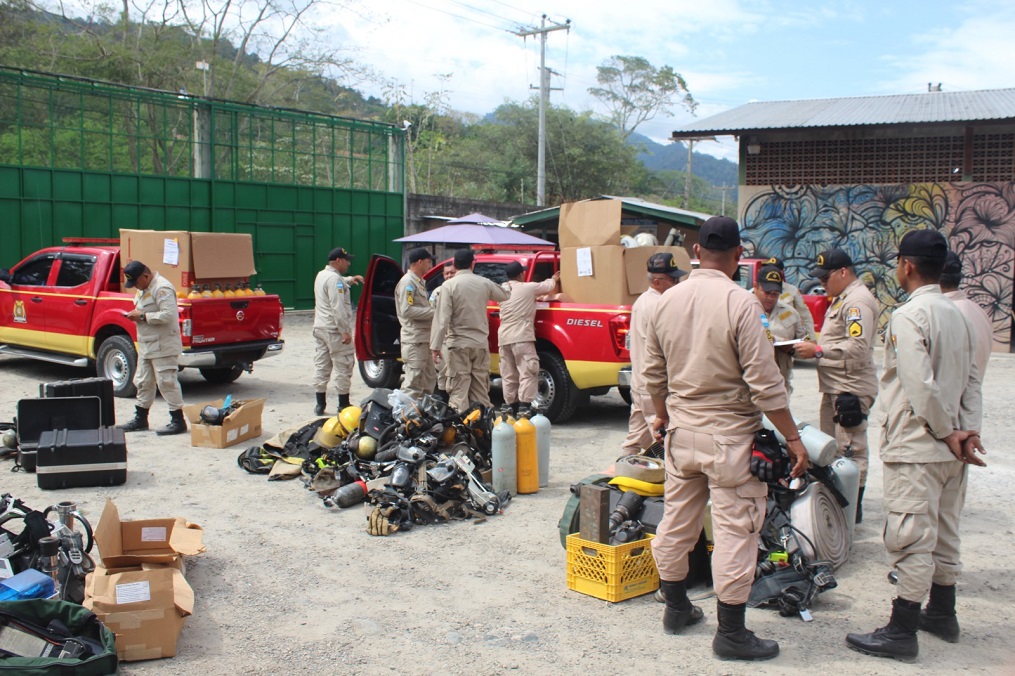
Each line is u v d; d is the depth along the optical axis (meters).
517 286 9.23
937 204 17.53
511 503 6.51
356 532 5.84
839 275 5.79
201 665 3.98
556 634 4.32
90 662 3.41
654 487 5.14
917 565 3.96
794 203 18.62
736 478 3.82
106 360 10.66
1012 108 17.03
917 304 3.96
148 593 4.00
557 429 9.33
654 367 4.16
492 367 10.21
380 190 22.80
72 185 16.86
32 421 7.20
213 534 5.76
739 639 3.99
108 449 6.76
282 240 20.64
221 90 30.23
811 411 10.43
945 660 4.04
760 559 4.76
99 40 27.77
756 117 18.88
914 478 3.96
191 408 8.27
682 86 54.88
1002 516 6.34
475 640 4.25
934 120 16.38
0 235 15.87
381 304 10.80
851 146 18.16
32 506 6.23
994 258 17.19
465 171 42.62
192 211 18.89
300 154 20.97
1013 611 4.63
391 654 4.11
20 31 26.94
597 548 4.73
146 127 18.25
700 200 67.75
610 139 46.66
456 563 5.29
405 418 6.86
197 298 10.20
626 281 9.02
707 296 3.87
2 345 12.17
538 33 31.14
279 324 11.20
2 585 3.91
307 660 4.04
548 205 42.66
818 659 4.04
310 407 10.12
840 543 5.20
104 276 10.88
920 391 3.83
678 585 4.27
